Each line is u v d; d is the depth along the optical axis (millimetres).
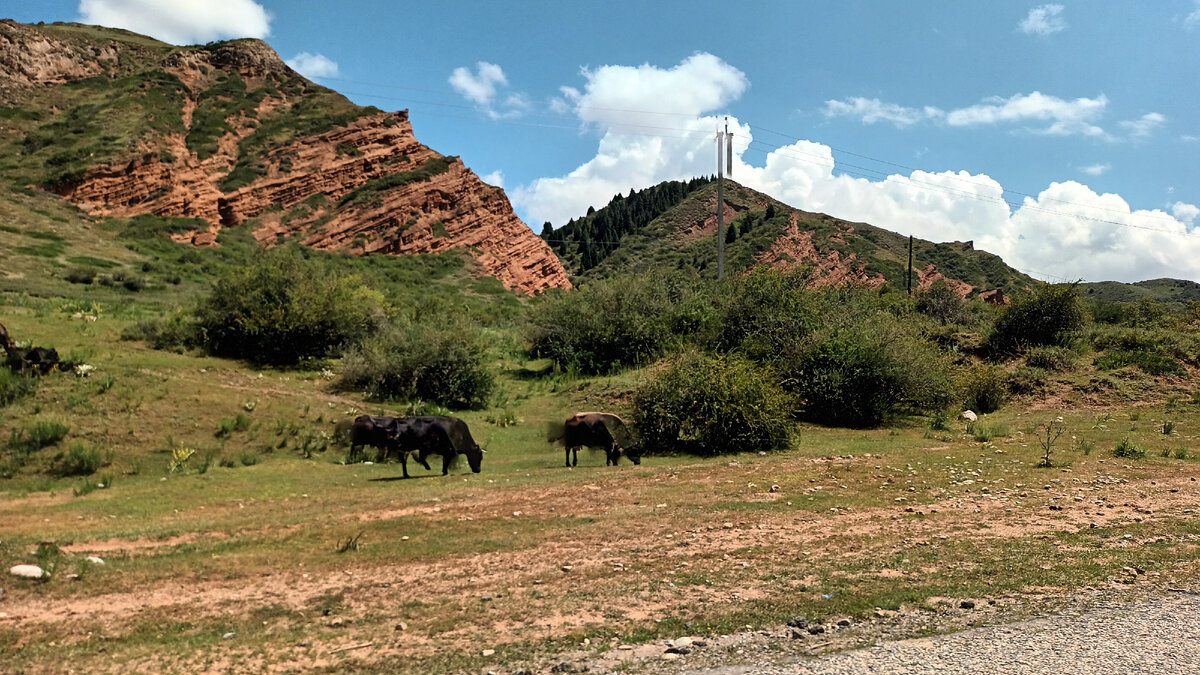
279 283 25781
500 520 9102
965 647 4637
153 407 16609
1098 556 6859
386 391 22281
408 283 63719
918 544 7543
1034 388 23484
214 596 6113
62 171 58312
